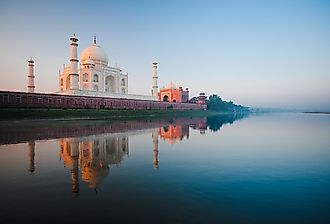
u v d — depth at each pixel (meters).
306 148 13.19
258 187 6.66
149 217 4.80
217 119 47.59
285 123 36.25
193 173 8.11
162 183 7.01
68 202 5.59
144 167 8.92
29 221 4.66
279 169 8.67
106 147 13.26
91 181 7.22
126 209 5.19
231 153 11.68
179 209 5.18
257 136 18.66
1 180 7.37
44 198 5.85
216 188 6.57
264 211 5.10
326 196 5.99
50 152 11.83
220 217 4.81
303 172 8.30
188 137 17.73
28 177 7.68
